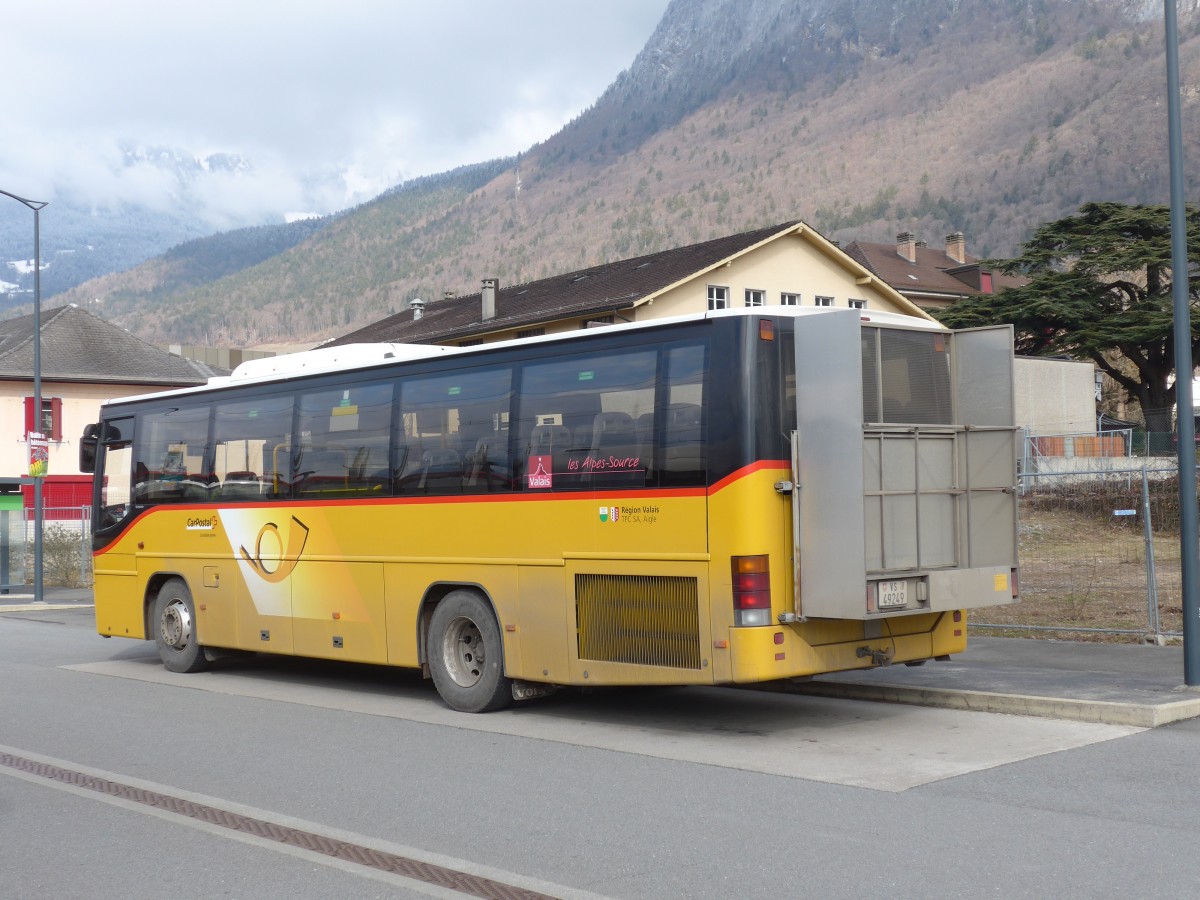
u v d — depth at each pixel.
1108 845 6.32
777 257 43.09
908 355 9.85
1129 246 56.19
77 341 52.94
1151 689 10.48
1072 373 51.78
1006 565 10.10
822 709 11.01
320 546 12.86
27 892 6.09
